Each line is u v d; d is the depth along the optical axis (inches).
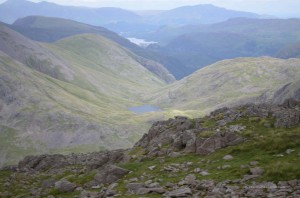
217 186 1037.2
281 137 1338.6
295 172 1016.2
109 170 1489.9
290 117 1536.7
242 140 1466.5
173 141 1781.5
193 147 1556.3
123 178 1424.7
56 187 1562.5
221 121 1796.3
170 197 1006.4
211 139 1505.9
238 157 1311.5
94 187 1422.2
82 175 1823.3
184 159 1471.5
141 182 1279.5
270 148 1296.8
